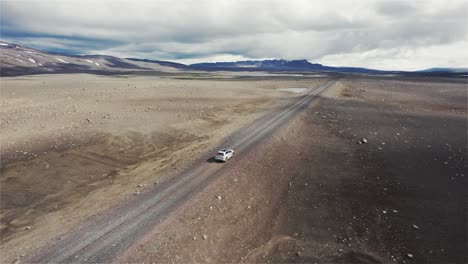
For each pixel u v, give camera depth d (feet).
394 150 119.03
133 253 57.31
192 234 64.64
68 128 142.00
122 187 87.97
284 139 134.21
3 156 110.01
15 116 158.20
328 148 124.36
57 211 75.82
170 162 107.24
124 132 140.36
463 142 125.39
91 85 305.32
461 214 72.33
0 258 56.59
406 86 381.60
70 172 100.22
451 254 58.59
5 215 74.79
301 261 58.70
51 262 54.75
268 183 92.73
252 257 60.39
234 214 74.59
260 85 402.31
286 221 73.51
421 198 80.94
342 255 59.98
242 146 123.03
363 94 297.94
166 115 175.32
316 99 254.88
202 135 140.56
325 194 85.81
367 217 73.26
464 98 259.39
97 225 67.10
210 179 90.79
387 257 58.95
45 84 304.50
